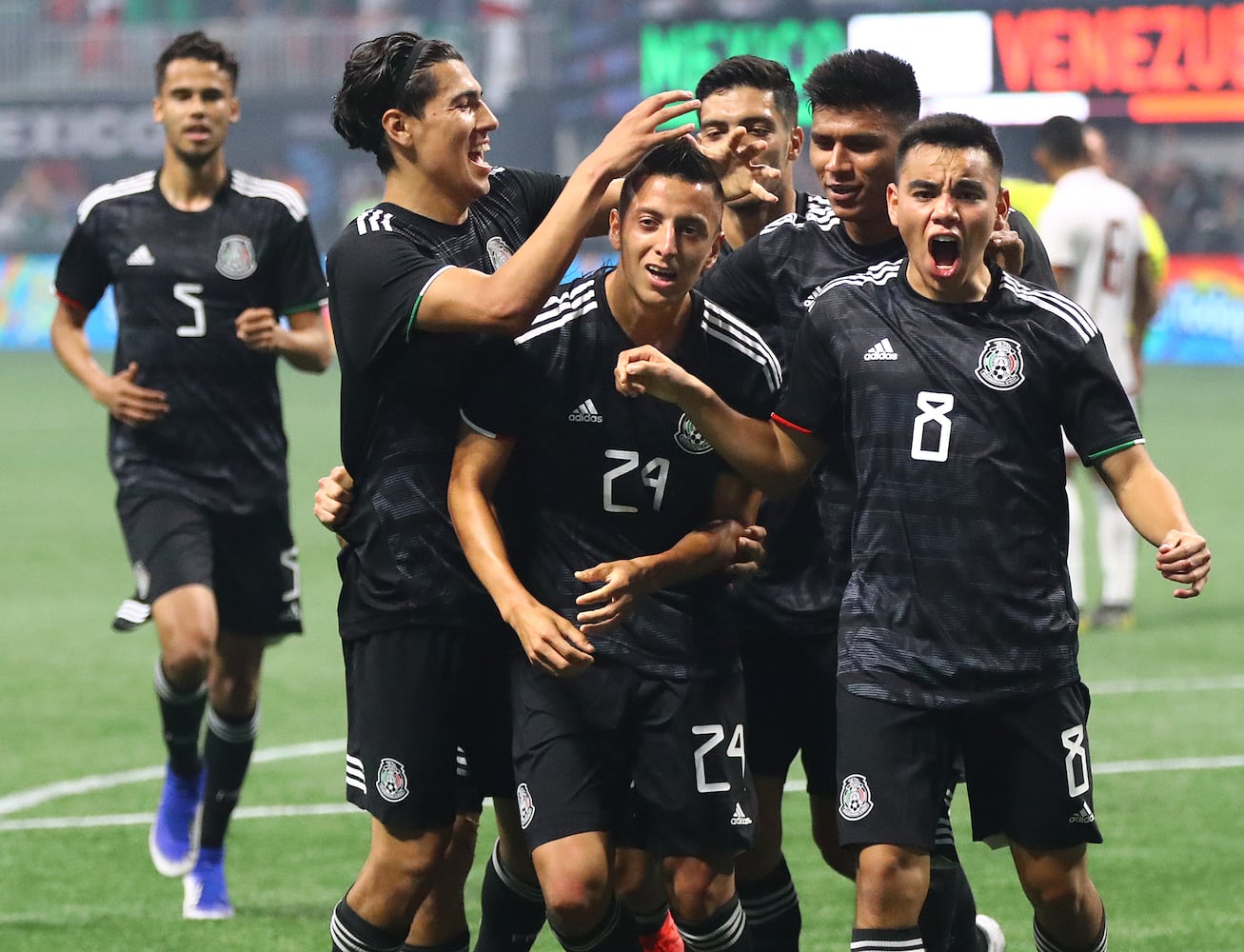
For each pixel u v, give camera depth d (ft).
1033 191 82.79
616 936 30.99
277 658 72.74
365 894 30.83
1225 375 201.87
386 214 30.48
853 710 29.63
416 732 30.42
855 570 30.35
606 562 30.12
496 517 29.89
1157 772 54.24
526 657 30.42
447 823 30.83
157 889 43.73
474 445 29.89
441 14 255.70
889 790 29.12
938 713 29.27
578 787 29.71
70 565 93.20
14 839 48.01
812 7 218.18
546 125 245.86
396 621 30.48
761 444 29.99
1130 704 63.41
